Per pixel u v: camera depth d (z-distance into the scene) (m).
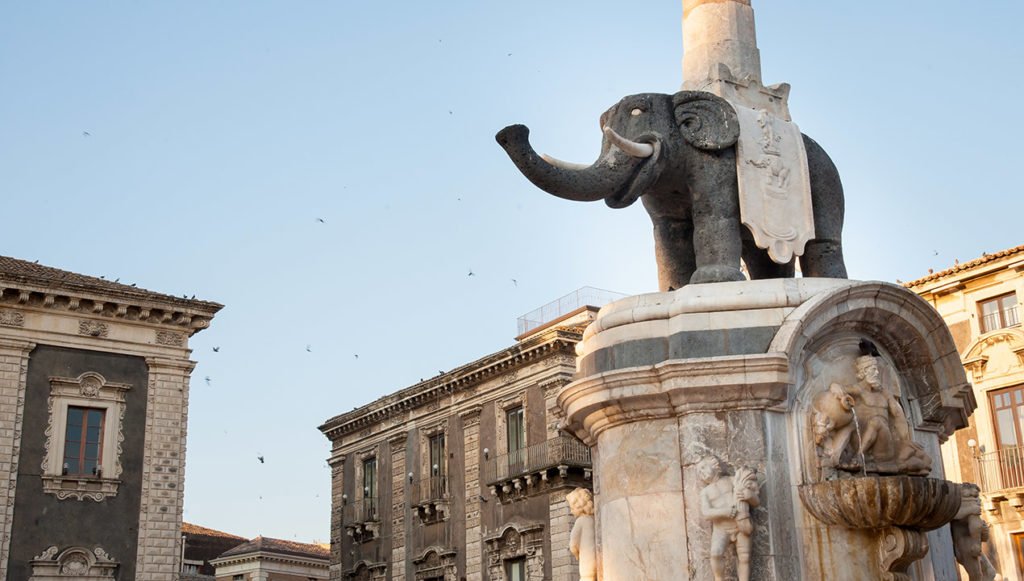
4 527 26.98
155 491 29.11
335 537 41.53
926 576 8.09
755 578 7.46
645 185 8.88
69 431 28.55
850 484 7.49
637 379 7.97
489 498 34.31
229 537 60.19
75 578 27.61
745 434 7.77
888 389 8.19
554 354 32.78
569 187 8.48
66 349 28.80
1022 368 28.22
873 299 8.22
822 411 7.92
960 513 8.59
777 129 9.38
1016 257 28.48
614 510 8.12
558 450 31.62
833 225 9.58
